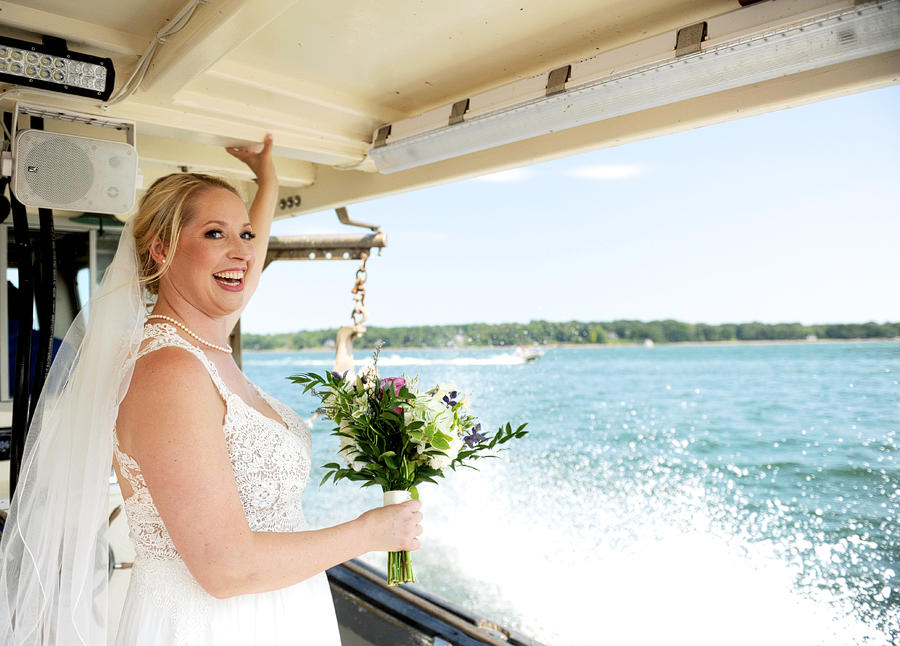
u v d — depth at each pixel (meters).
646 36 1.84
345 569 3.11
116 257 1.44
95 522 1.33
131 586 1.38
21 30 1.66
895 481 21.14
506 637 2.50
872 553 15.37
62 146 1.88
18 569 1.42
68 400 1.38
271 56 2.00
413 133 2.32
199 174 1.50
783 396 31.95
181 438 1.15
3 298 3.46
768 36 1.49
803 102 1.70
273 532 1.24
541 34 1.84
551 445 26.69
